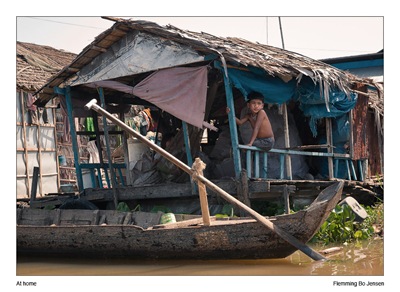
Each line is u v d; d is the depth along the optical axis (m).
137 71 11.57
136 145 16.05
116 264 8.60
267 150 10.78
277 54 12.13
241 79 10.48
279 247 7.85
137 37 11.55
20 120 15.37
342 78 12.10
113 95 13.96
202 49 10.34
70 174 17.31
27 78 15.66
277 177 11.67
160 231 8.30
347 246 9.55
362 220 10.17
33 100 15.67
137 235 8.45
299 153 11.59
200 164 8.18
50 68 17.28
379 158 15.01
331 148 12.45
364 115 13.45
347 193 12.84
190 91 10.61
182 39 10.58
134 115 17.88
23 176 15.35
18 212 11.11
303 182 10.84
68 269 8.39
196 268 7.88
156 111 15.69
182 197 11.40
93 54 12.23
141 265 8.37
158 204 11.74
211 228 8.03
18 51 17.17
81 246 8.97
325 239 9.77
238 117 12.62
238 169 10.14
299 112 13.37
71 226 9.02
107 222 10.02
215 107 13.34
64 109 13.34
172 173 12.02
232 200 7.91
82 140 18.00
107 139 12.34
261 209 11.01
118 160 16.58
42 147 16.16
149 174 12.38
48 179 16.30
